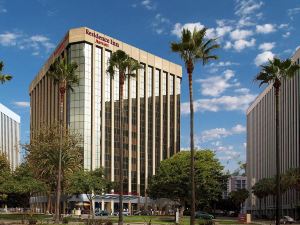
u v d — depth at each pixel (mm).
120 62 51625
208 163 86188
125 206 134250
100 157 128625
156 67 153375
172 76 161250
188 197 85562
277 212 44562
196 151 88000
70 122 126938
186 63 40219
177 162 85438
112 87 134500
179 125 162125
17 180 79688
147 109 148000
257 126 166750
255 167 169875
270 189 116500
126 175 137000
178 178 83938
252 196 159000
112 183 122250
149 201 139750
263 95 155750
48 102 150500
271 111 142250
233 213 153125
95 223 51000
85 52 129125
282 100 127000
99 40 132625
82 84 127625
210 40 40375
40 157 66125
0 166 79250
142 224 58094
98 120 129625
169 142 156500
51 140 67250
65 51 134125
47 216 79125
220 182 89500
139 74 146125
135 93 144250
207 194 85750
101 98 131375
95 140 127625
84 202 119375
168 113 157125
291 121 116688
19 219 65688
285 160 122500
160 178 87062
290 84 118125
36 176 70188
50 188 80062
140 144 143875
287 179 96062
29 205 139000
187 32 39906
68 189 91250
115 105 135125
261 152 158625
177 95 162125
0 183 78375
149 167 146125
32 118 176625
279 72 47688
